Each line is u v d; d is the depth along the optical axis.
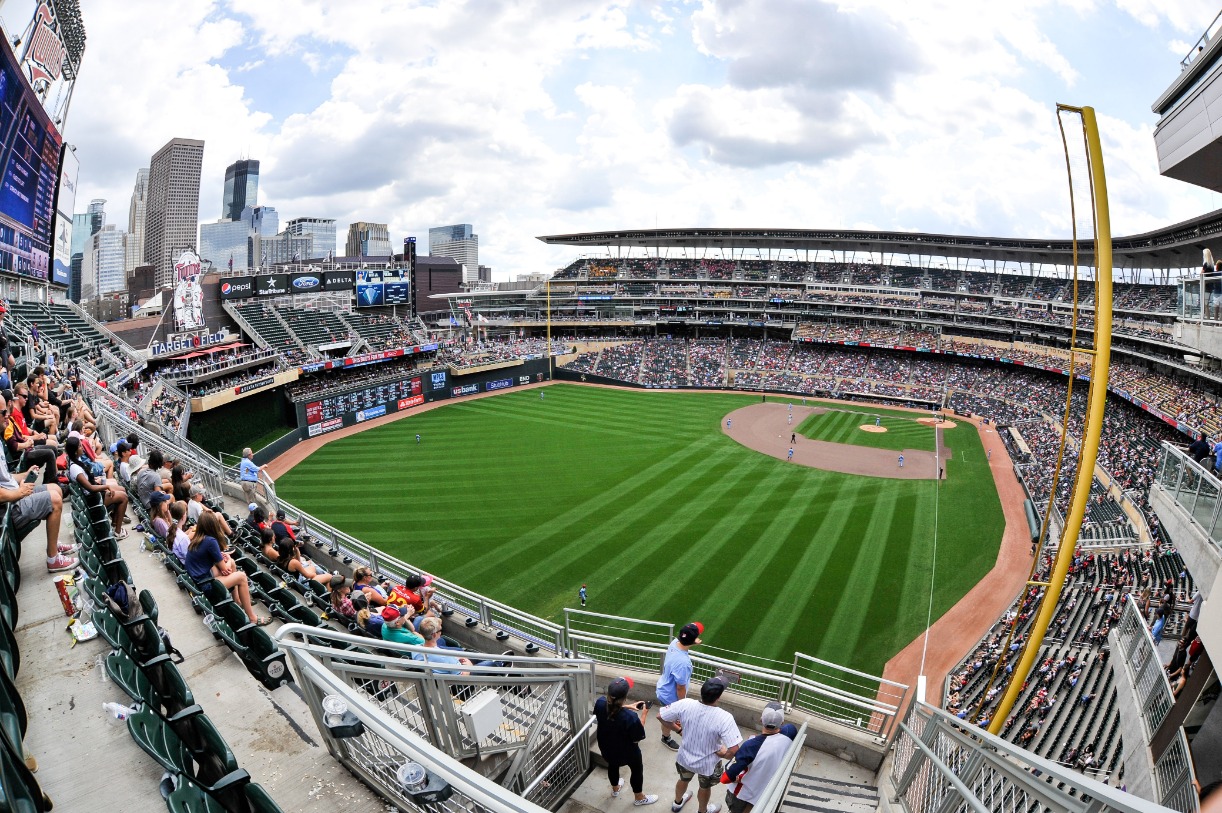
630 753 7.20
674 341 99.38
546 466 47.09
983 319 84.19
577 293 107.31
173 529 9.87
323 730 5.28
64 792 4.35
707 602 26.81
